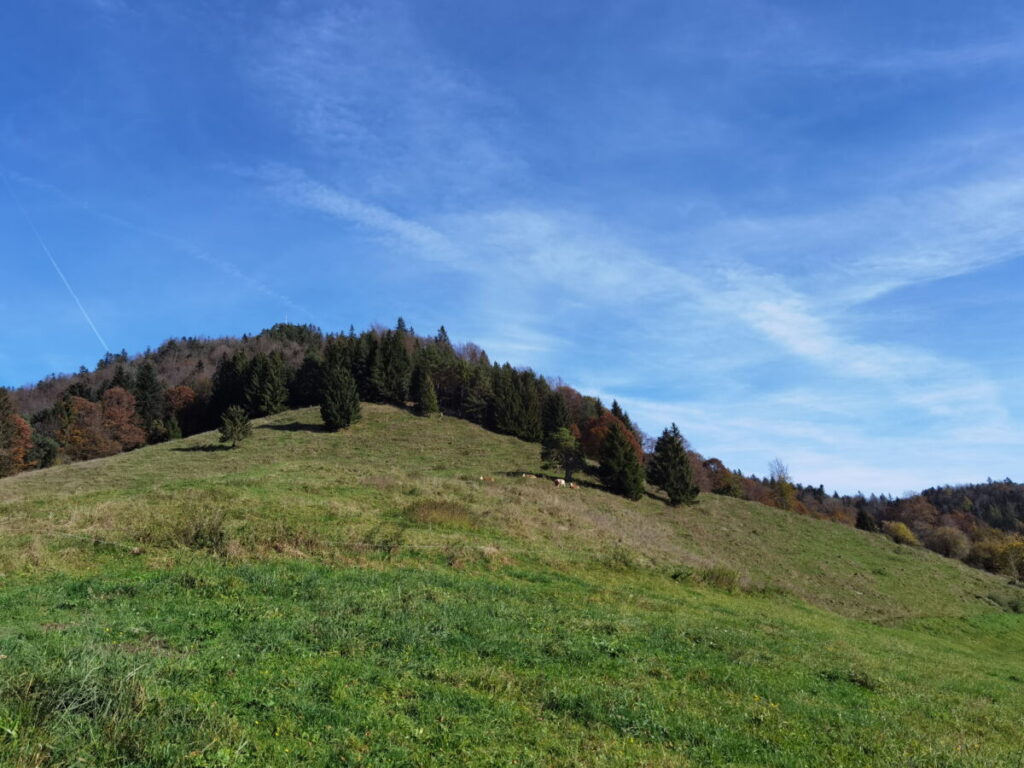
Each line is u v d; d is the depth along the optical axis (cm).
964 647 3041
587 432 8044
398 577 1766
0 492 4156
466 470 5900
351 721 792
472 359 13700
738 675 1241
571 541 2923
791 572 4503
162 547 1855
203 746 662
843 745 940
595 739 849
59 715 669
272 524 2159
